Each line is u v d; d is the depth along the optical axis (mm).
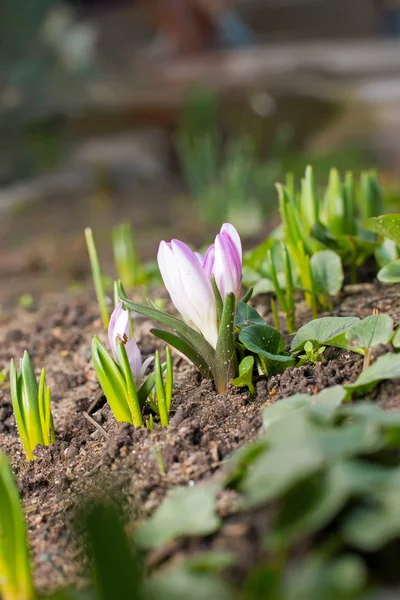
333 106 1955
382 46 2707
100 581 456
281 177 1582
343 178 1555
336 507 461
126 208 1544
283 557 468
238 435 555
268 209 1395
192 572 473
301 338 594
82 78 2061
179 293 575
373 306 664
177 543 494
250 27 3354
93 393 664
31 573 504
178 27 2566
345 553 468
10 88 1950
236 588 469
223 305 569
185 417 575
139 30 3184
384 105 1957
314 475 466
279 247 714
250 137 1864
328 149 1776
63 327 777
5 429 638
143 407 591
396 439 486
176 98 1968
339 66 2297
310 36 3309
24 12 2010
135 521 520
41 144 1886
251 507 498
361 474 459
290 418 485
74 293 932
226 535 492
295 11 3330
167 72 2266
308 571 454
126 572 455
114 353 589
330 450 462
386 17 3289
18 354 741
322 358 590
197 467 541
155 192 1687
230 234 575
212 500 494
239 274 573
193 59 2479
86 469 569
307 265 664
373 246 689
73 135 1952
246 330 589
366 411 486
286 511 462
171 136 1944
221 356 580
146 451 556
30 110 1935
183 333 577
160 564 489
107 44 3025
